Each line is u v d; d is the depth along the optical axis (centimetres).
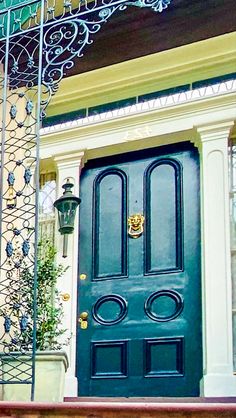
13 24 457
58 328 500
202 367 468
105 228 536
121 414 255
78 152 548
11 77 482
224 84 516
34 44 489
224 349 457
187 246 504
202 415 247
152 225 522
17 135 540
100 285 521
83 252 533
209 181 497
